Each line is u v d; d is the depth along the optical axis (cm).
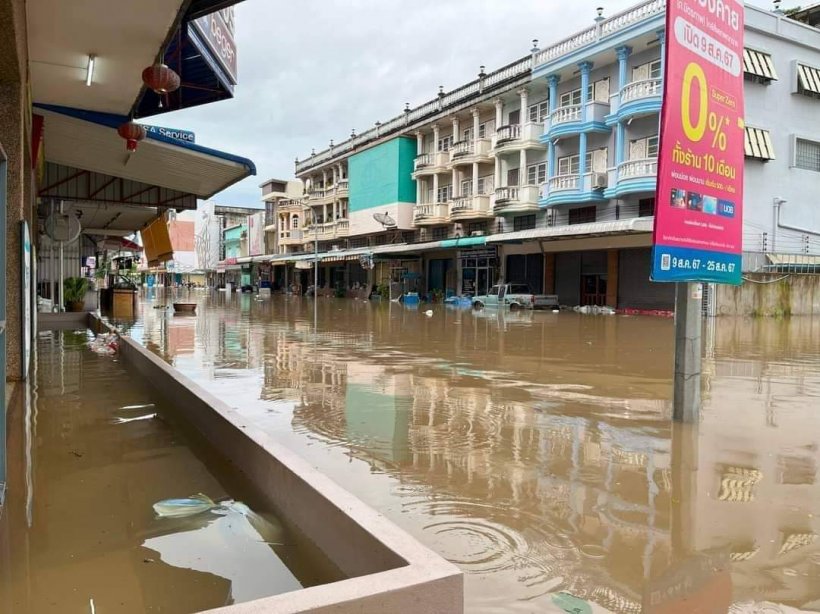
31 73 813
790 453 501
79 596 255
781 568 298
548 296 2911
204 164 1204
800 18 2994
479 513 368
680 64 552
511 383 838
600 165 2783
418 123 3991
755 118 2498
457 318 2283
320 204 5425
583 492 406
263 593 260
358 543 255
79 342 1230
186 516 341
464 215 3522
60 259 1870
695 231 577
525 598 267
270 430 568
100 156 1235
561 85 2995
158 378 707
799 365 1054
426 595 203
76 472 412
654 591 274
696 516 364
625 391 781
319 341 1404
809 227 2642
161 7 622
